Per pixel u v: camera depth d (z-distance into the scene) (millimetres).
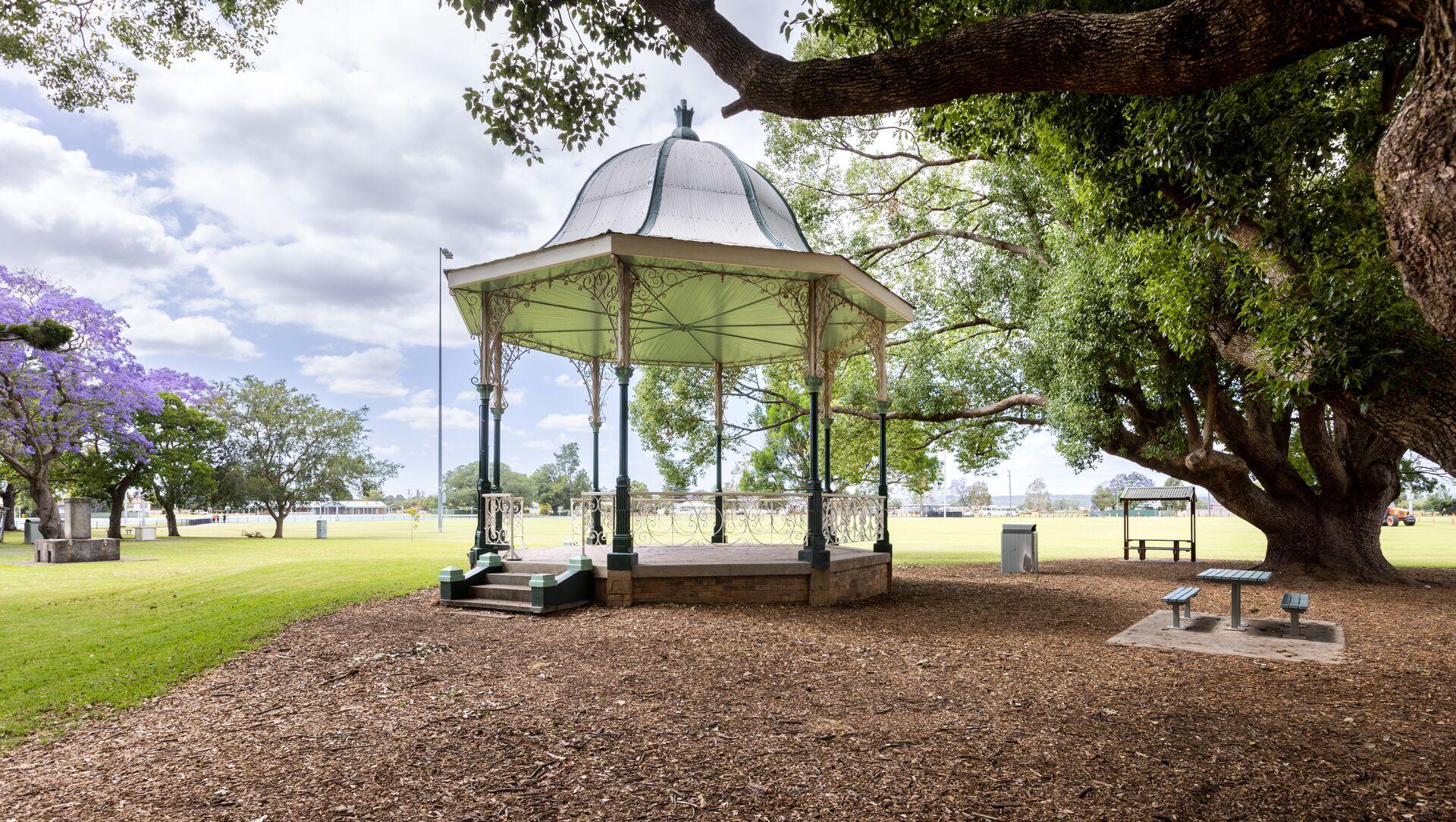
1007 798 3635
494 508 10648
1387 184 3123
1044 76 3996
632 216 9961
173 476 30297
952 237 17562
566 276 9695
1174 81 3703
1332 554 13711
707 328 12945
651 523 12102
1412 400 4996
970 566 16719
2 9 8875
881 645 7230
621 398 9203
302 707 5504
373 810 3648
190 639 7762
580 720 4969
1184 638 7707
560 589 8867
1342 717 4883
